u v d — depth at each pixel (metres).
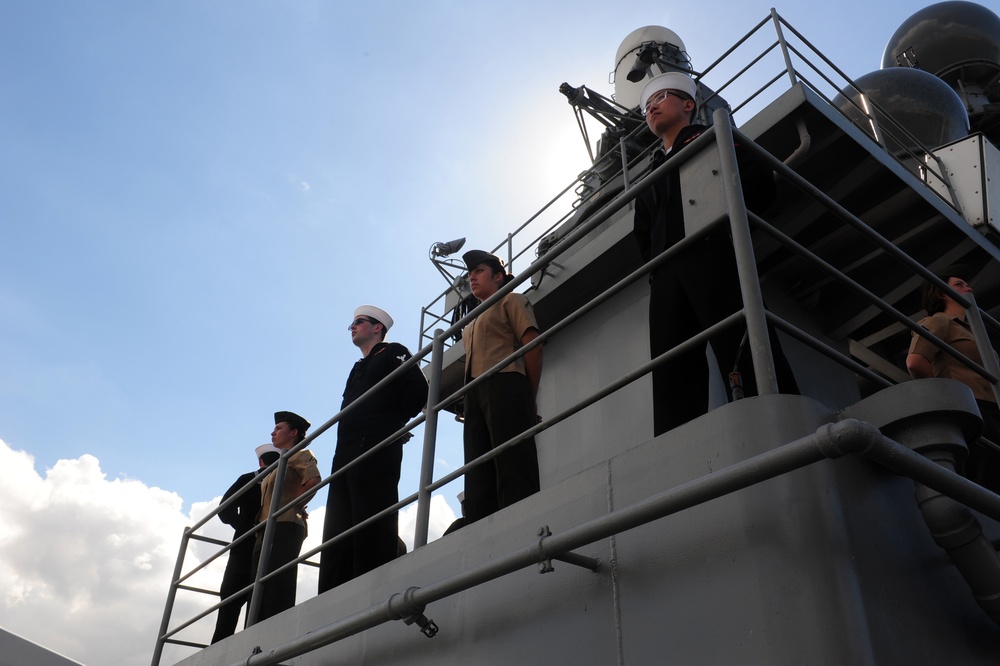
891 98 9.13
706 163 3.26
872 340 6.42
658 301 3.69
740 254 2.85
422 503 3.87
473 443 4.51
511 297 4.57
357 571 4.93
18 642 4.90
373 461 5.23
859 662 2.20
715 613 2.46
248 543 6.65
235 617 6.39
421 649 3.50
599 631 2.78
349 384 5.72
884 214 5.89
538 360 4.39
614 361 6.00
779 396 2.64
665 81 4.43
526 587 3.13
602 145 8.34
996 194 6.64
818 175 5.68
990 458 4.38
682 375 3.59
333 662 4.01
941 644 2.48
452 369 7.64
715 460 2.67
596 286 6.34
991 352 3.61
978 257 6.22
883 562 2.46
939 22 12.54
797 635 2.27
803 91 5.31
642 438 5.52
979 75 12.20
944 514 2.53
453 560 3.57
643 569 2.73
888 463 2.25
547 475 6.05
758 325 2.72
